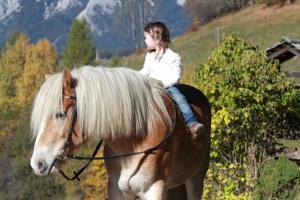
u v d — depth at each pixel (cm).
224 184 930
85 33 6369
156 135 560
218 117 909
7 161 3294
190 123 599
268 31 4944
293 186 896
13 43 6975
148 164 552
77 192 2720
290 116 1023
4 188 3127
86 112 534
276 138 976
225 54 963
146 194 561
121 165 559
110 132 544
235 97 911
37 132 530
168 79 605
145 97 563
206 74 960
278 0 5606
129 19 9225
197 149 619
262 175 904
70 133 531
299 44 1060
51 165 523
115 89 545
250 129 927
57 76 538
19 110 4838
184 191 701
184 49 5078
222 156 930
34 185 2956
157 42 615
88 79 541
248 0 6194
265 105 927
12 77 6525
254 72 935
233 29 5341
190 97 652
